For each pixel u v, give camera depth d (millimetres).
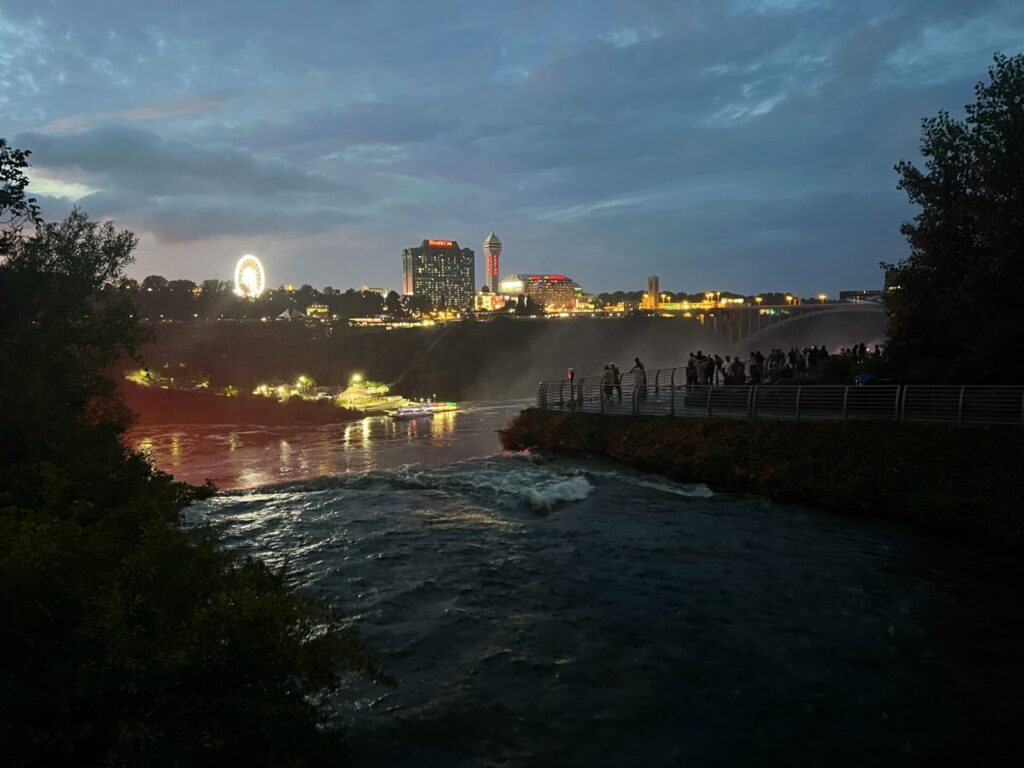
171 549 5273
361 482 19453
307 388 136625
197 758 3742
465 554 12383
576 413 26406
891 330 22891
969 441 15094
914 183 21031
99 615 4504
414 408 102312
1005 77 18719
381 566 11688
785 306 128500
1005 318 18188
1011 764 6062
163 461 55250
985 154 18453
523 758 6062
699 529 13945
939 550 12367
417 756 6020
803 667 7914
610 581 10867
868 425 17047
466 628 8992
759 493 17109
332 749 4867
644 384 27250
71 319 13312
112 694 3816
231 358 146500
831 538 13180
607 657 8141
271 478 42625
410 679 7527
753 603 9891
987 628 8961
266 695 4410
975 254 19750
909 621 9203
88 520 8188
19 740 3545
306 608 5883
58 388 12188
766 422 19391
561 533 13742
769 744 6375
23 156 12766
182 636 4469
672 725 6676
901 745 6367
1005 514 12789
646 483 18547
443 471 21312
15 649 4402
